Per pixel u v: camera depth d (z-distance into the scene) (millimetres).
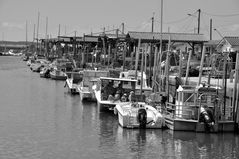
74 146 30641
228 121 33656
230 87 41312
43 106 48344
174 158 28297
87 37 107500
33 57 168125
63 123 38375
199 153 29375
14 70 119125
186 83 42438
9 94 59781
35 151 29328
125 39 80938
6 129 35719
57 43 153000
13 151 29250
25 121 39219
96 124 37750
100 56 95875
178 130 33594
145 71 51781
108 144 31141
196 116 34125
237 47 70562
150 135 33406
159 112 36094
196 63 67188
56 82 81188
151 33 77812
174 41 78812
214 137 32812
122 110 36750
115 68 70062
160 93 41688
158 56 52188
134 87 44312
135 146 30688
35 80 85125
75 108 46719
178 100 34969
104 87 44000
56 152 29156
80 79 60562
